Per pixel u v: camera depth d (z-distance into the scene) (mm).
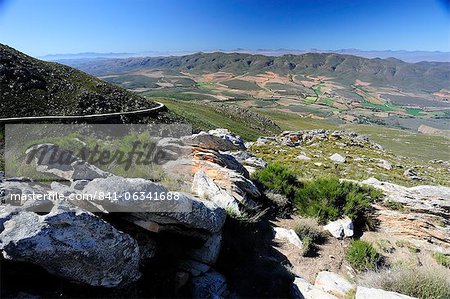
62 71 111938
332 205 16078
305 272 11125
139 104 109500
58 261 5988
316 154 46781
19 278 6035
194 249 9430
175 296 7965
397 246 14281
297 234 13648
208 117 144875
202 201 10219
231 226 11688
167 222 8281
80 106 91125
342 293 9602
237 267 10078
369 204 16484
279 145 54594
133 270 7168
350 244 13852
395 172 37750
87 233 6293
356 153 51438
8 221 6020
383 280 9797
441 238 14555
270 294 9289
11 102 79750
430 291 9102
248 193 15125
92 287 6578
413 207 16125
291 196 17625
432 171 45062
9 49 106562
